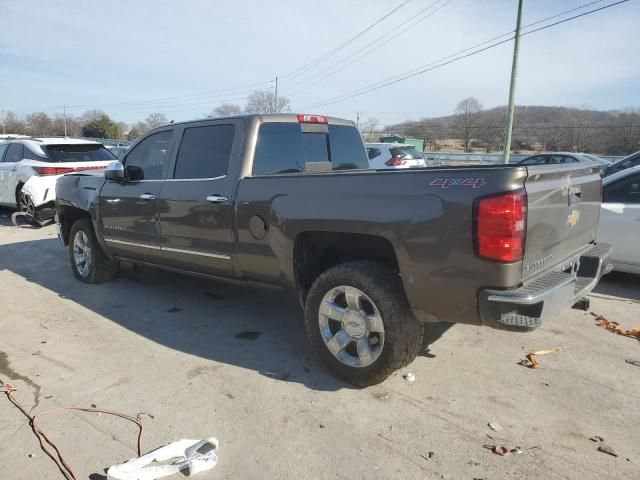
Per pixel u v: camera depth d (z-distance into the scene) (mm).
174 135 4844
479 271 2898
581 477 2625
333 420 3148
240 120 4328
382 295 3297
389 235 3193
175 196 4613
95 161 10836
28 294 5762
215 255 4344
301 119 4711
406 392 3488
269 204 3846
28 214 10180
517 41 22703
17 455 2809
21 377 3717
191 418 3174
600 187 4152
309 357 4066
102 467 2713
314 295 3635
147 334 4555
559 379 3670
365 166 5445
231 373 3785
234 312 5141
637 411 3250
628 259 5820
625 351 4148
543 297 2865
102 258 6012
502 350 4164
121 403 3354
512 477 2625
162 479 2596
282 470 2688
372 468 2701
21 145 10812
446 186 2998
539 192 3016
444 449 2859
